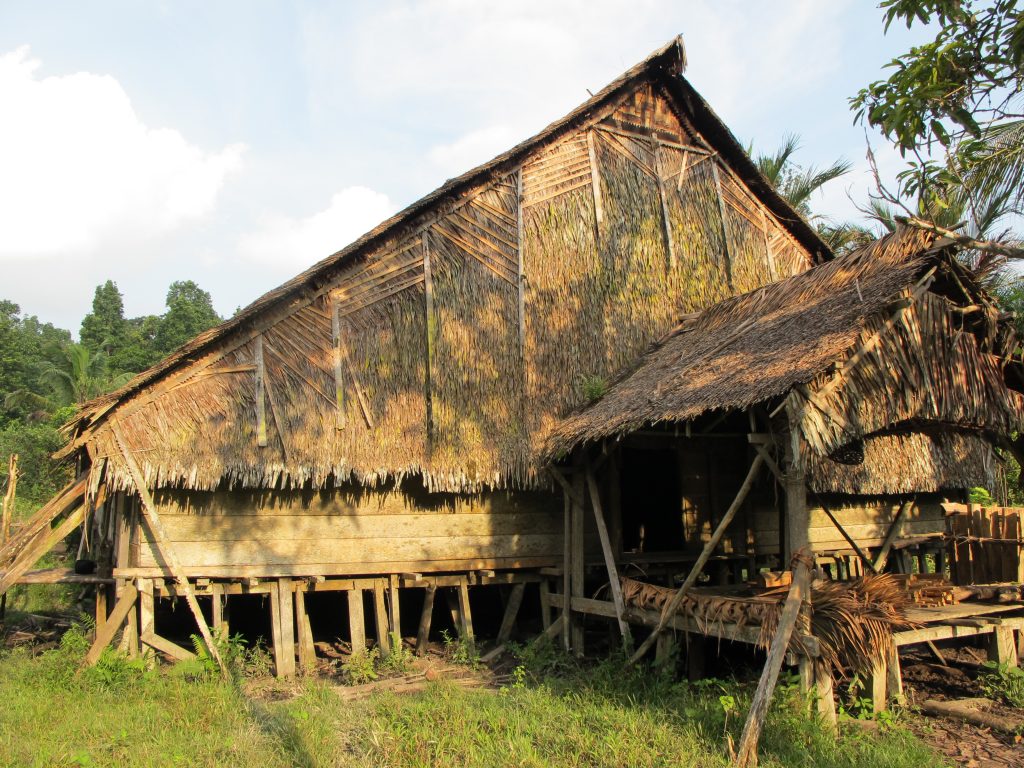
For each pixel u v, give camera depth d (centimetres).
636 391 1041
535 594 1422
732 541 1255
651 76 1411
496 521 1173
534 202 1263
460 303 1171
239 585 1009
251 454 998
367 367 1093
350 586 1074
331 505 1073
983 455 1452
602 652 1145
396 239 1150
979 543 1052
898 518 1338
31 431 3088
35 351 5647
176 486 964
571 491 1118
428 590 1133
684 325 1289
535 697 830
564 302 1248
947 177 816
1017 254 761
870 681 788
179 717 756
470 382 1146
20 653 1002
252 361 1034
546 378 1199
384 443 1073
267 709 803
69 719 740
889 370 788
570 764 643
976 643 1143
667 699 809
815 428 720
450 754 665
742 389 789
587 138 1338
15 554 992
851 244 2158
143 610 958
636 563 1159
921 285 815
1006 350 902
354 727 751
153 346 6341
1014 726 761
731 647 1082
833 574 1438
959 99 802
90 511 970
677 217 1405
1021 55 767
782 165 2322
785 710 726
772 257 1506
